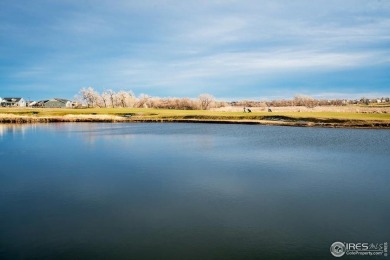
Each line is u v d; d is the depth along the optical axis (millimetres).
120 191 23859
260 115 101500
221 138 56031
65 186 25203
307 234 16516
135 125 87688
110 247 15070
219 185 25422
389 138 54688
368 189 24359
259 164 33281
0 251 14734
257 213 19359
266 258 14070
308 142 49938
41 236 16266
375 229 17125
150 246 15172
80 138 56562
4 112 127938
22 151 42281
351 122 79062
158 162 34469
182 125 87250
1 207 20531
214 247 15062
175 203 21172
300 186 25188
